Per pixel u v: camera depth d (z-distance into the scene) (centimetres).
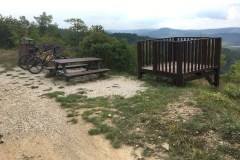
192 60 895
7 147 511
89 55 1242
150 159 458
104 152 488
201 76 958
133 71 1206
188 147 478
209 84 1064
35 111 682
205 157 448
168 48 880
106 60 1212
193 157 451
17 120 628
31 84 950
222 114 596
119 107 673
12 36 1933
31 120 627
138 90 829
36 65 1130
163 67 911
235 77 1245
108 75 1091
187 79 903
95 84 938
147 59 1013
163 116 593
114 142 513
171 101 683
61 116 645
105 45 1197
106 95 794
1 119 634
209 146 479
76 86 914
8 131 573
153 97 731
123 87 881
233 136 503
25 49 1277
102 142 518
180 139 500
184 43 852
